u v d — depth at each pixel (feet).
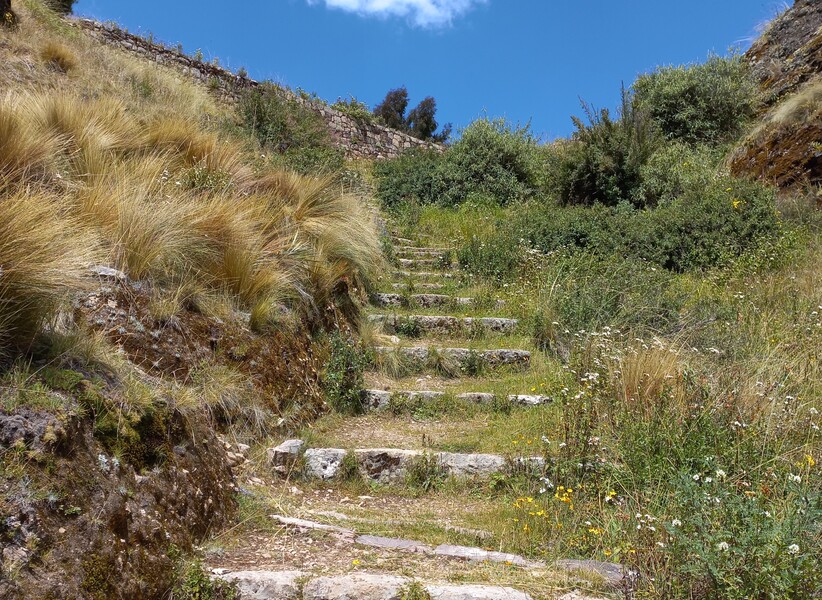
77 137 15.90
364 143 47.06
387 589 7.48
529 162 39.32
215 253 14.05
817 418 11.53
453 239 28.84
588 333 16.83
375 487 11.71
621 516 9.31
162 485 8.09
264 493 10.51
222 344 12.53
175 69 37.19
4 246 7.85
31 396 7.00
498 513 10.43
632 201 32.30
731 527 7.30
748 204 25.18
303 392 13.94
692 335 16.06
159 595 7.18
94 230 11.55
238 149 22.02
